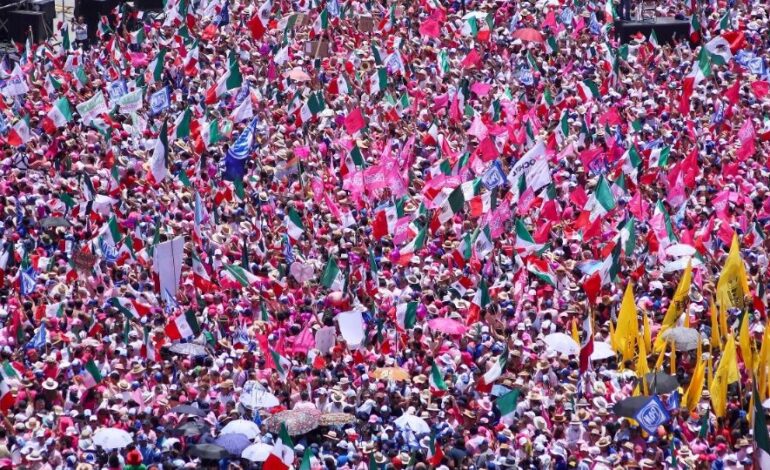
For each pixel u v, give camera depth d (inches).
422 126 6136.8
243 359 4013.3
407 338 4128.9
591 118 6323.8
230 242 4832.7
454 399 3794.3
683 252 4660.4
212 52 6889.8
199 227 4717.0
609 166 5772.6
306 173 5447.8
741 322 4247.0
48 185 5290.4
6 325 4188.0
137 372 3843.5
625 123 6333.7
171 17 7219.5
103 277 4473.4
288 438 3420.3
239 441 3535.9
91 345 3956.7
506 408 3698.3
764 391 3978.8
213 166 5551.2
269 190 5369.1
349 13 7460.6
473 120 5831.7
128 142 5772.6
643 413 3629.4
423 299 4404.5
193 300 4384.8
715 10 7800.2
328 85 6496.1
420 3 7500.0
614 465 3654.0
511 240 4945.9
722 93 6510.8
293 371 3939.5
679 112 6392.7
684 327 4180.6
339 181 5521.7
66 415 3686.0
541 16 7495.1
